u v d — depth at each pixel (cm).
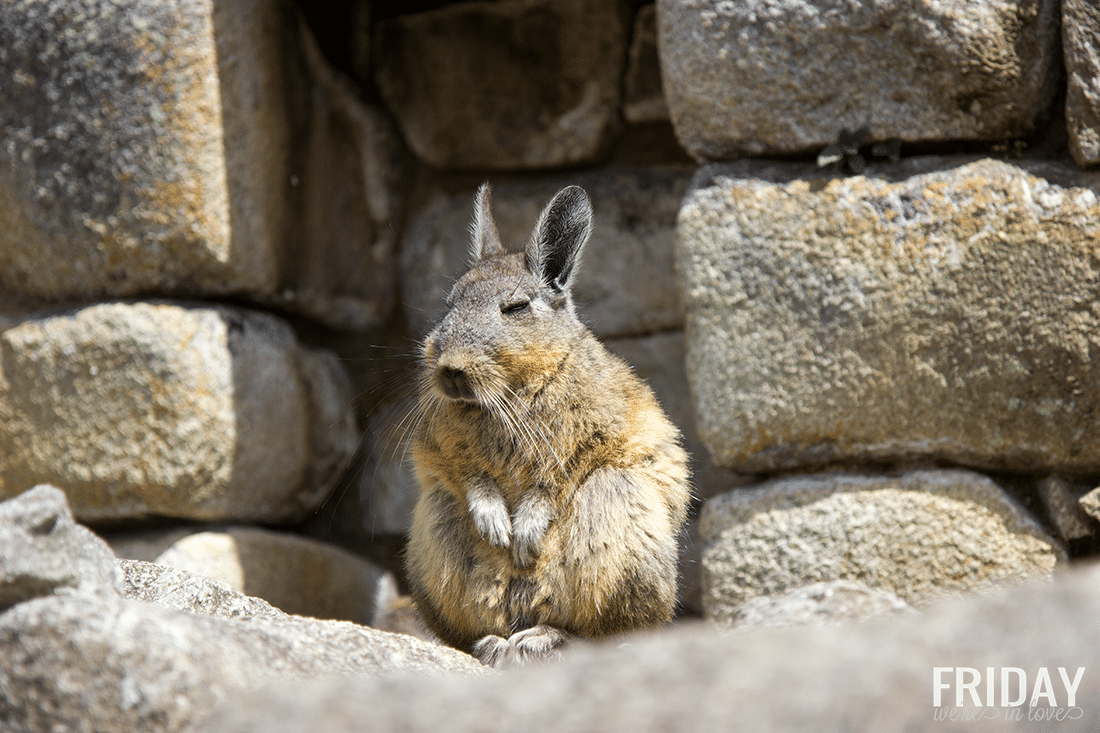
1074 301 800
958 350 820
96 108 991
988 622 458
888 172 846
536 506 764
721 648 473
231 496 1017
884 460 863
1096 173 810
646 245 1178
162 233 989
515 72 1212
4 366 1015
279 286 1083
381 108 1243
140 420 982
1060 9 811
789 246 852
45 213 1011
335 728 436
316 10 1173
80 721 467
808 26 837
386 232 1254
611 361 816
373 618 1157
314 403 1123
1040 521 841
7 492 1023
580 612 757
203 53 995
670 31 880
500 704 442
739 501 872
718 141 884
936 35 809
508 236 1216
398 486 1205
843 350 839
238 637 532
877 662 438
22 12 1000
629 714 422
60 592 535
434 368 778
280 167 1080
